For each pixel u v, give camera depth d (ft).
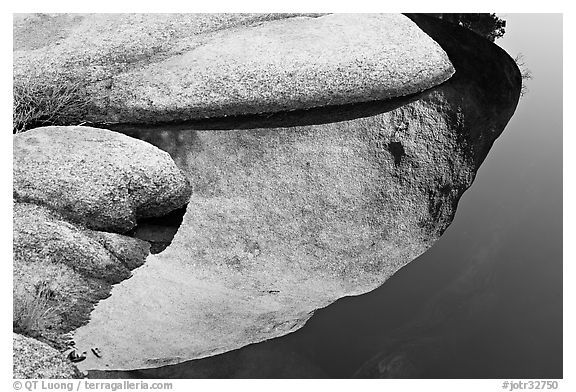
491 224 19.99
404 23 23.90
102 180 19.02
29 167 19.02
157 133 21.77
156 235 19.51
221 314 17.75
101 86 22.53
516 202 20.47
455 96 22.56
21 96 22.11
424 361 16.75
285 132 21.67
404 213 20.30
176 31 23.91
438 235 19.86
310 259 19.38
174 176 19.95
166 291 18.11
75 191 18.70
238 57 22.65
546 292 18.34
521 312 17.87
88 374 15.92
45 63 22.95
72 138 20.22
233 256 19.30
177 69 22.58
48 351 15.97
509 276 18.66
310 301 18.28
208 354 16.67
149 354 16.58
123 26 24.09
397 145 21.45
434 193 20.66
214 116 21.94
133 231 19.39
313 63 22.34
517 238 19.60
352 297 18.39
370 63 22.43
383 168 21.06
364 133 21.66
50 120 22.13
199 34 23.90
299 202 20.36
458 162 21.27
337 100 22.09
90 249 18.11
